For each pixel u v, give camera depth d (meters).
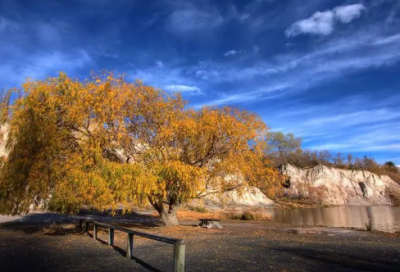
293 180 90.94
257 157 19.92
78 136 16.28
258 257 10.98
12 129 14.31
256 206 69.25
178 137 17.95
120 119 15.91
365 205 88.00
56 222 24.38
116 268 8.99
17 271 8.61
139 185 14.32
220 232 20.41
